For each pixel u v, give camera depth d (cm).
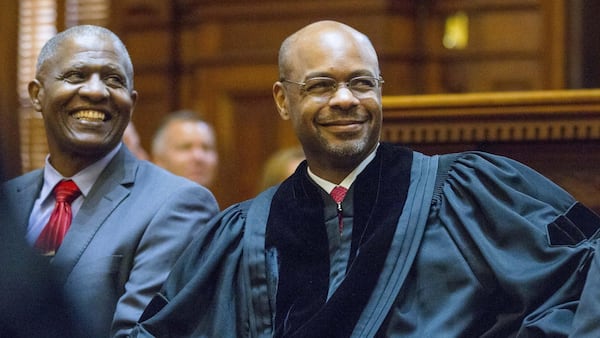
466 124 928
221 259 790
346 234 771
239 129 1783
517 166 776
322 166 786
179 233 845
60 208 876
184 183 877
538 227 734
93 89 868
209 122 1795
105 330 816
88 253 841
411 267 746
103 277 830
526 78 1778
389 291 738
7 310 537
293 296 760
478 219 750
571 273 714
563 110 909
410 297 741
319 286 758
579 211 751
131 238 843
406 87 1733
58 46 882
